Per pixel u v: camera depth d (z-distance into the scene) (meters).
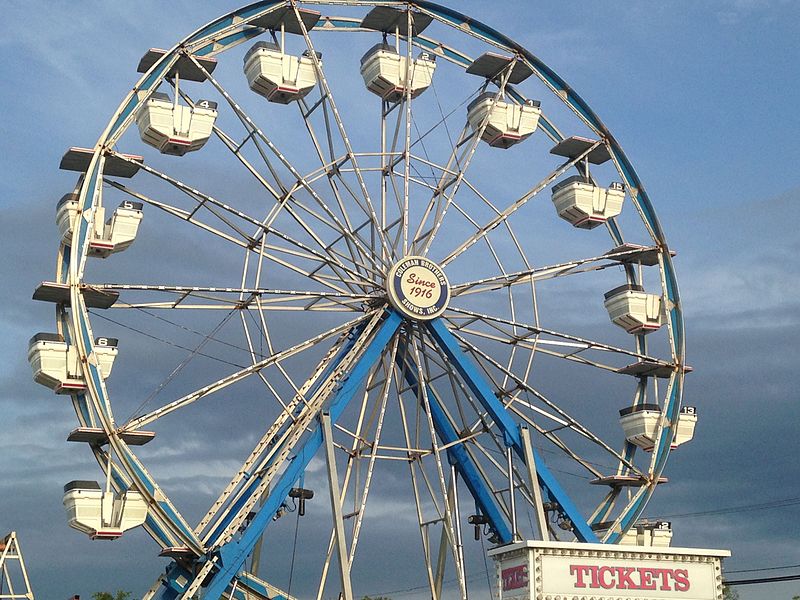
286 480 44.25
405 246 47.78
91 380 42.59
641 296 52.22
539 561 38.81
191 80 47.19
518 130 51.38
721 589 40.28
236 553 43.12
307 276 46.78
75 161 45.12
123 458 42.38
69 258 44.69
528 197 50.34
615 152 52.84
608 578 39.22
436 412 49.44
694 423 52.25
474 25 51.12
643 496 50.81
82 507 41.88
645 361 51.44
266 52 47.69
